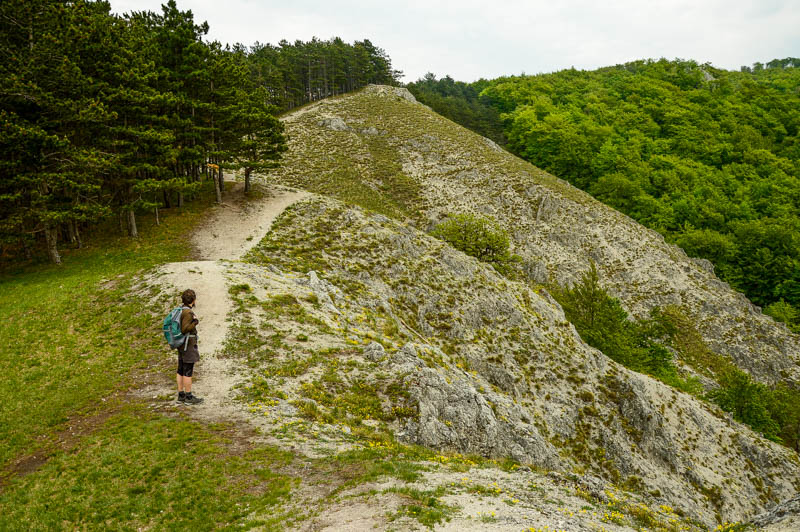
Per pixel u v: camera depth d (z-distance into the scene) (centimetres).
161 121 4406
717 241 9119
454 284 4572
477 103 17300
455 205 8612
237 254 3950
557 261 7856
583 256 8044
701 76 17862
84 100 3556
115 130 3872
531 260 7762
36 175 3384
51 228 3734
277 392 1720
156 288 2733
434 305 4219
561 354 4309
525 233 8250
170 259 3850
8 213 3578
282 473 1138
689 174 11238
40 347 2203
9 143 3186
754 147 12838
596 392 4022
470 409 1988
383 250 4631
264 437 1348
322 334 2386
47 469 1203
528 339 4316
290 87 12488
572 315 6091
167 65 4888
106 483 1107
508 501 1018
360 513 898
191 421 1430
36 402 1672
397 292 4172
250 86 6322
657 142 12688
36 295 2906
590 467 3400
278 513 947
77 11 3712
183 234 4409
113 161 3809
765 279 8725
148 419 1444
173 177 4781
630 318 7112
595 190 10888
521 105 15488
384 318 3509
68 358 2070
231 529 902
